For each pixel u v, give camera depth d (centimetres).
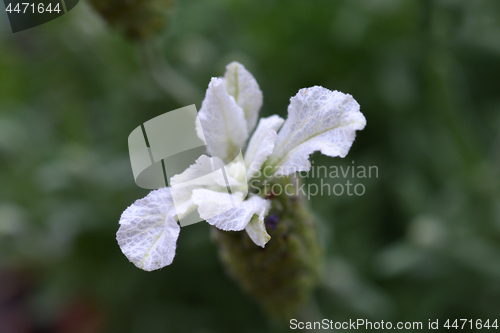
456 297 16
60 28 18
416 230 15
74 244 18
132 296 18
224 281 17
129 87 18
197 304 18
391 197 17
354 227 17
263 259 11
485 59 18
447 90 15
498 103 18
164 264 10
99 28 18
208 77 18
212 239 12
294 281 12
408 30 18
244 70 11
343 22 18
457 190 16
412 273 16
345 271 15
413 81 17
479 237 16
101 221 17
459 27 16
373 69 18
